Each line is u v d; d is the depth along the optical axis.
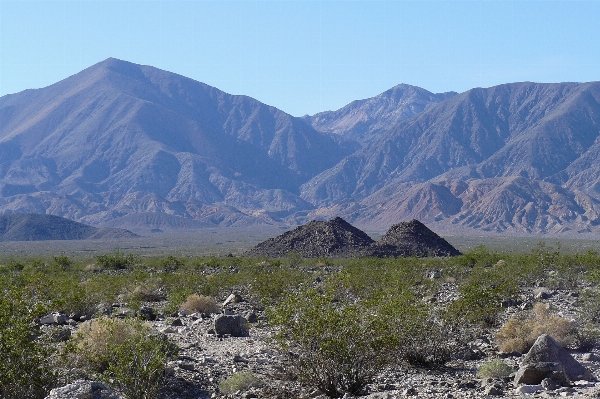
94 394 12.15
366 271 43.31
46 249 174.38
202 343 21.69
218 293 37.41
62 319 24.92
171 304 30.39
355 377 15.33
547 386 15.20
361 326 15.66
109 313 28.20
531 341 20.11
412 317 18.70
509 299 30.70
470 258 59.09
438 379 16.77
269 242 98.19
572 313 26.84
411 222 94.38
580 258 48.91
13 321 13.96
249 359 18.97
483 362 18.91
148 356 14.89
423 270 52.81
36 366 13.52
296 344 15.58
